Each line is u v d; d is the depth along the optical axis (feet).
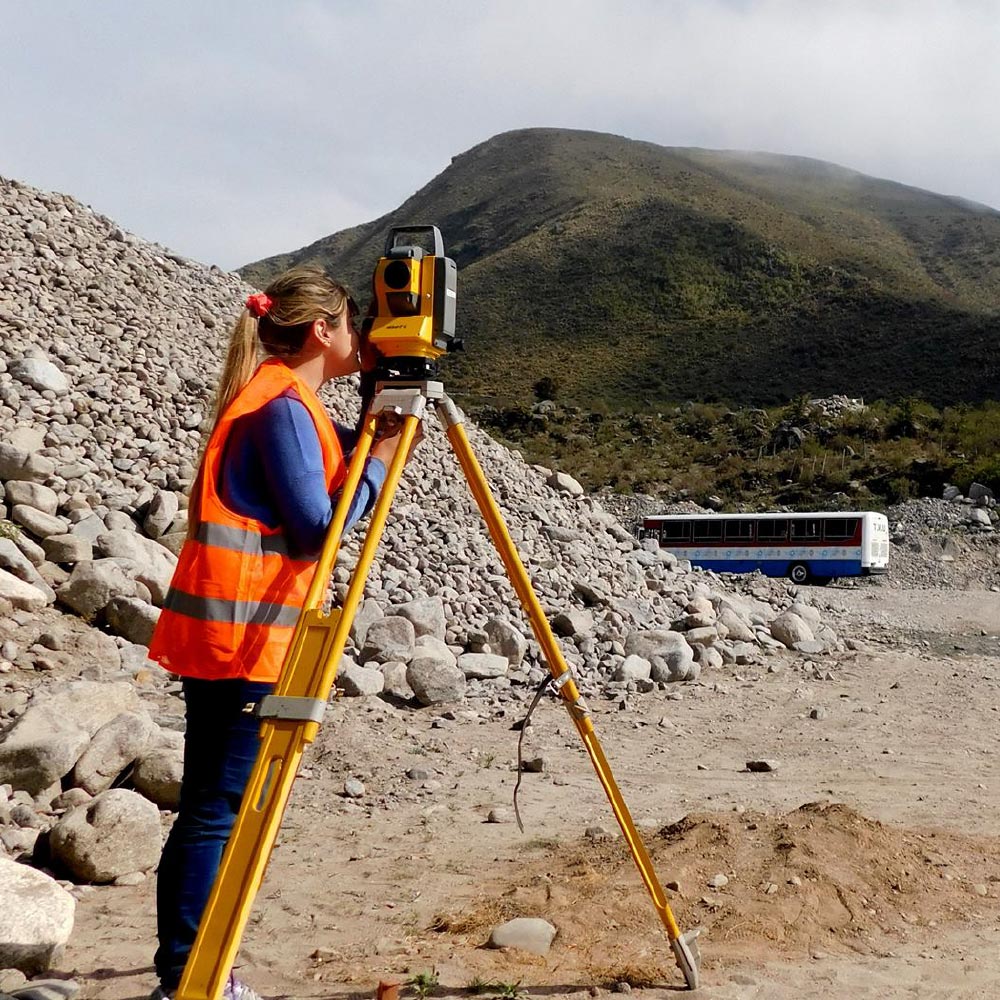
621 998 11.44
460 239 455.63
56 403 39.81
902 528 118.21
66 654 26.99
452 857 17.60
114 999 11.58
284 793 8.11
